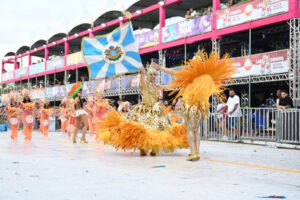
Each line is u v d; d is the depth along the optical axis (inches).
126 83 756.0
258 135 386.9
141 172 155.3
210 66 202.7
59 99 1014.4
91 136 487.8
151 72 228.5
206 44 698.2
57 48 1240.2
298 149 307.1
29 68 1248.8
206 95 201.0
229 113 403.2
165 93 708.7
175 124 231.9
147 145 213.5
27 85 1363.2
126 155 231.3
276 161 205.8
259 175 150.0
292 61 486.6
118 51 245.8
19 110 391.2
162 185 125.0
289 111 343.3
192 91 201.5
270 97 677.3
